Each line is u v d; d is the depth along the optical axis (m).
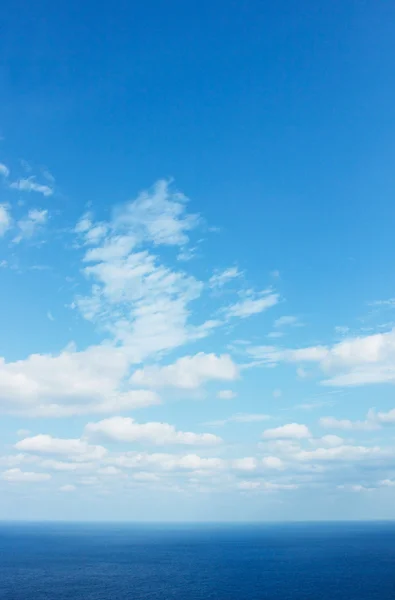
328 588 118.62
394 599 104.81
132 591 115.56
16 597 108.25
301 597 107.38
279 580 132.12
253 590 116.69
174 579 135.38
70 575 144.38
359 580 131.12
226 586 122.62
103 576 142.00
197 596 108.94
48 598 106.75
